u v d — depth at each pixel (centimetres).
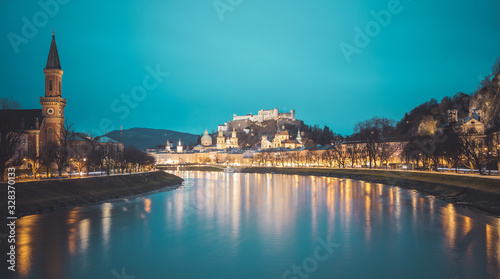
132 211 9875
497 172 14650
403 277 5000
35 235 7100
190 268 5406
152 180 18212
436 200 11412
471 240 6562
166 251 6178
